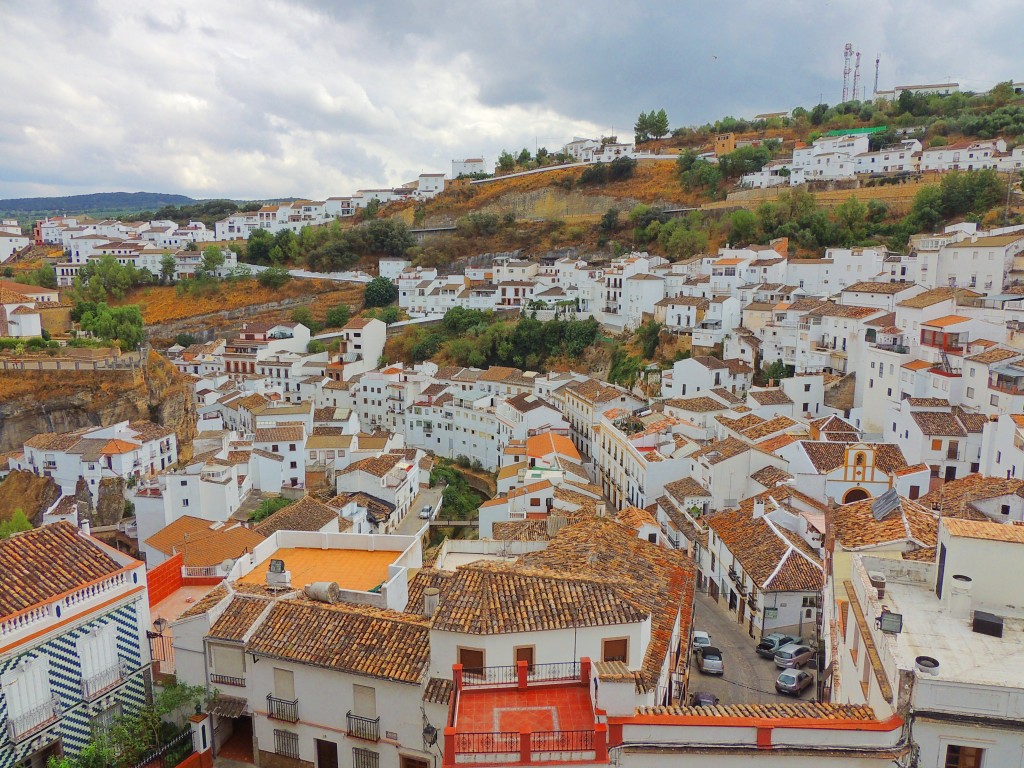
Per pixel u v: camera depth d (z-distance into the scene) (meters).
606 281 153.25
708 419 95.75
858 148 176.38
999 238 103.75
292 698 31.16
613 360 137.88
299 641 31.25
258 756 31.88
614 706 23.55
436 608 31.19
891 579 31.00
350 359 160.88
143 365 116.06
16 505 89.88
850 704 26.61
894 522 41.56
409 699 28.83
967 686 21.98
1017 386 66.06
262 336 164.88
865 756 22.52
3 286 159.00
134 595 33.78
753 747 22.95
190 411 119.69
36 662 29.45
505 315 171.00
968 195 139.75
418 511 94.25
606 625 28.94
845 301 108.25
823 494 64.94
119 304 199.62
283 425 106.62
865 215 149.12
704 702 42.94
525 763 22.81
